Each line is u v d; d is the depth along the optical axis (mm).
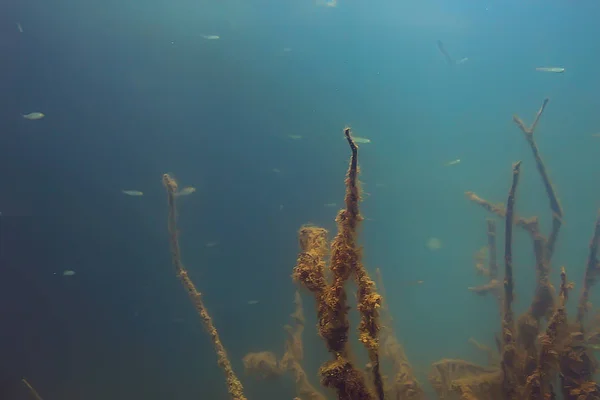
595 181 23766
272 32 16297
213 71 15328
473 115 26156
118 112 14125
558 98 28031
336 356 2445
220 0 14922
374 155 19547
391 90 20641
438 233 19938
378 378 2361
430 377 4883
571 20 25500
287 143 16438
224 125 15656
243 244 15273
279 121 16391
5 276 12594
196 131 15234
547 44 26672
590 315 5488
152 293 13633
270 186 16031
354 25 18156
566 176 24641
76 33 13297
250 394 8438
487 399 3889
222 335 12844
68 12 13031
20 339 12383
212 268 14531
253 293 14438
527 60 26859
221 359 3508
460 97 24953
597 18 25641
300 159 16516
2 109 12633
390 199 19688
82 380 11914
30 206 13016
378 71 19703
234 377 3387
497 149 25469
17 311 12555
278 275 15109
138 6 13789
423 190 20969
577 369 3662
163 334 13078
